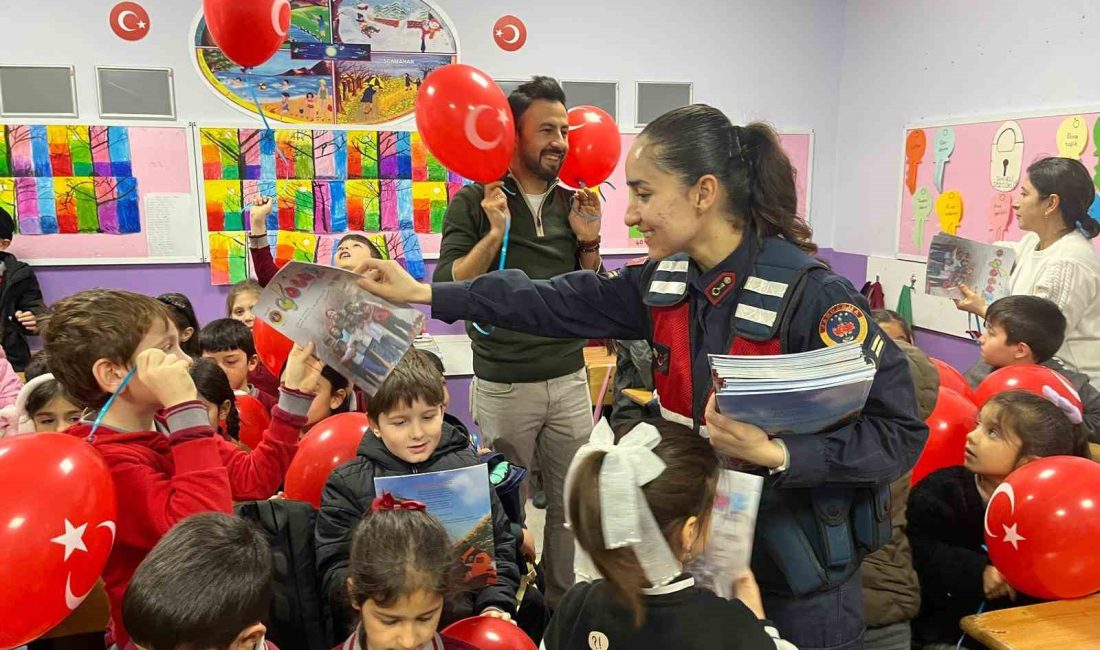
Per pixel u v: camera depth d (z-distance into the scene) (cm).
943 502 189
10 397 280
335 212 417
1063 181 272
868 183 461
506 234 202
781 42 466
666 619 102
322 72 404
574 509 102
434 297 140
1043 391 191
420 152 424
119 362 130
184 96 390
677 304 125
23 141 372
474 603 164
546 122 207
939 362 252
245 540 122
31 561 112
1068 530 145
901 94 429
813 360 101
